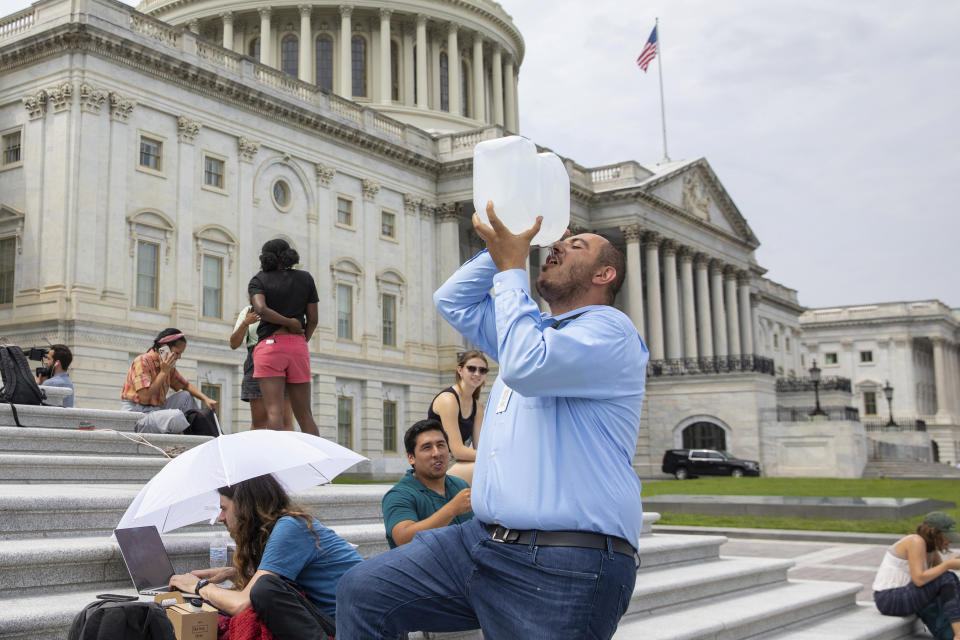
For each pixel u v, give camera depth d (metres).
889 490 33.72
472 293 4.52
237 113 46.00
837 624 9.53
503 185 3.97
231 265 44.84
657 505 24.06
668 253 68.44
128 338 39.00
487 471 3.86
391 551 3.94
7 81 40.66
